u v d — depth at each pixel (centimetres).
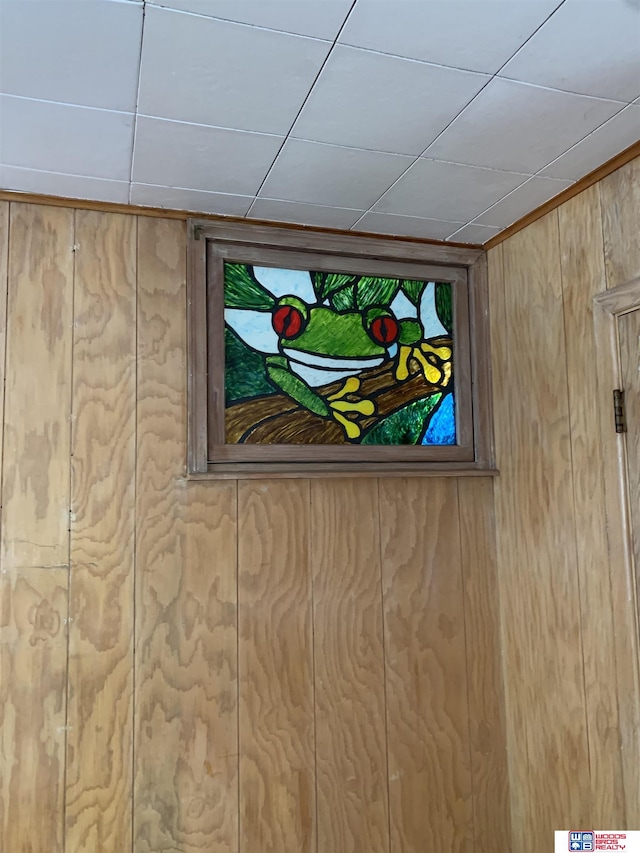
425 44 114
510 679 189
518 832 184
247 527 174
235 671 169
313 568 178
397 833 177
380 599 183
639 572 148
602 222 159
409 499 189
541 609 177
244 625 171
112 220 172
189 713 164
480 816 184
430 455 193
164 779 160
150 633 163
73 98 127
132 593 163
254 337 183
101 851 154
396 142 145
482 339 200
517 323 188
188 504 170
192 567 168
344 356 190
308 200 171
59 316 165
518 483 187
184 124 137
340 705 176
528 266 184
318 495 181
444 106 132
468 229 191
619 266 154
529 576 182
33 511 158
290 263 187
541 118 137
